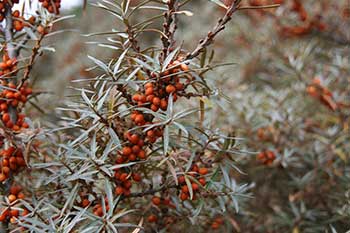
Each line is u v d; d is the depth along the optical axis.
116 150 0.71
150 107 0.70
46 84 1.46
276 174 1.09
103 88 0.72
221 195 0.75
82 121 0.75
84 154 0.70
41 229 0.69
